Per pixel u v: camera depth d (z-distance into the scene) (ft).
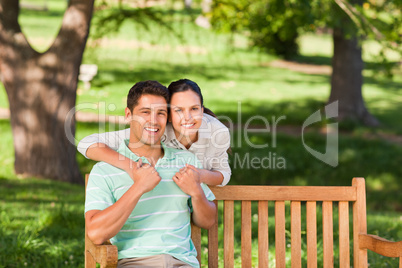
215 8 40.40
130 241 11.41
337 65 62.54
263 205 13.05
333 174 48.32
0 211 23.63
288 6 38.32
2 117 54.39
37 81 35.22
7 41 35.04
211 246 12.78
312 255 13.15
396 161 51.42
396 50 38.55
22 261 17.39
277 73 88.12
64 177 36.01
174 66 80.18
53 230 21.03
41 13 114.52
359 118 62.13
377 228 23.85
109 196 11.31
